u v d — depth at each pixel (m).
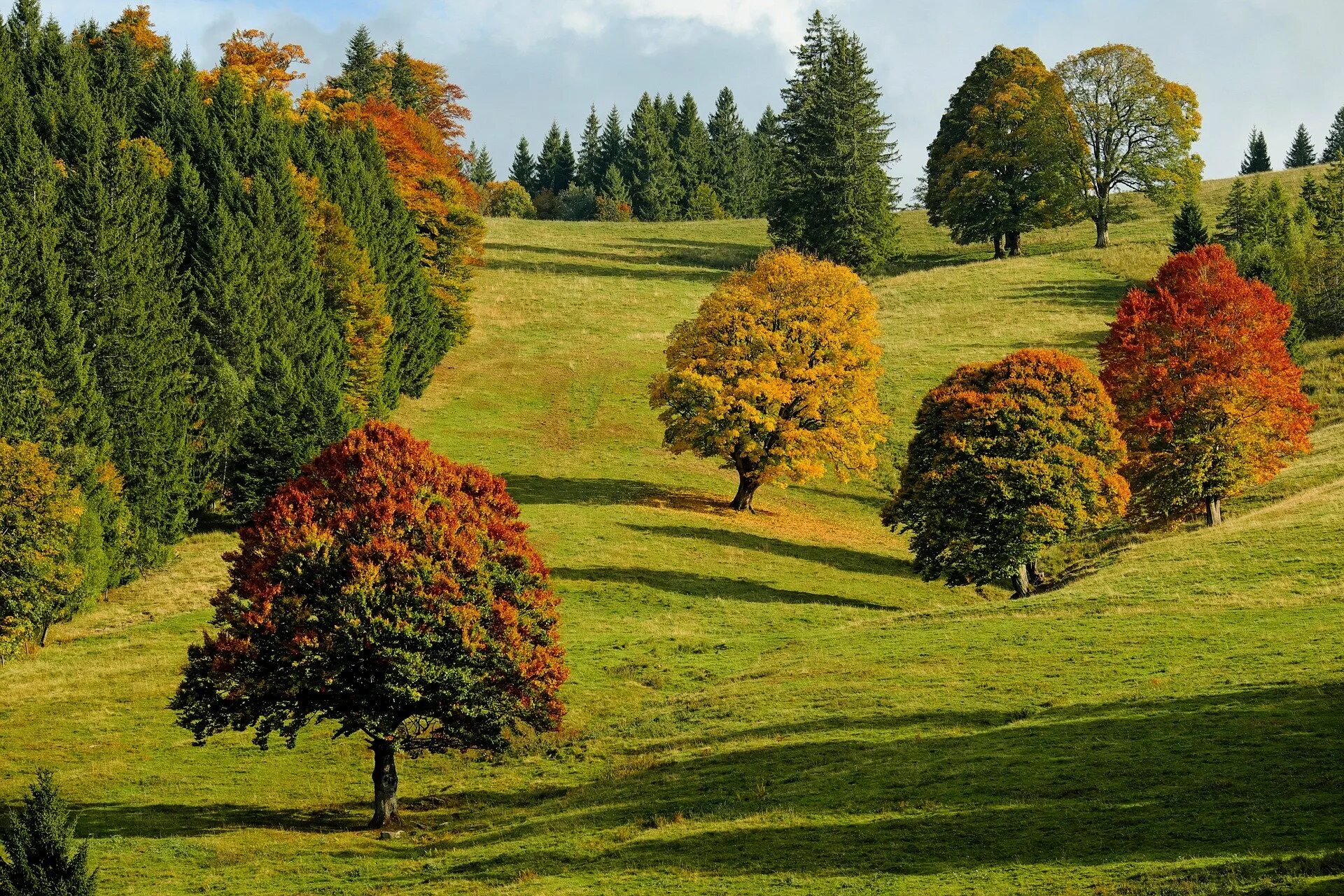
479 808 31.80
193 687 32.25
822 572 57.41
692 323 67.00
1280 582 40.56
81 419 57.41
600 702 39.44
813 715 33.41
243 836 30.03
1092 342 92.19
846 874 21.02
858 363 66.88
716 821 25.67
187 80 92.19
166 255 71.12
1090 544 60.78
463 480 34.97
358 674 31.89
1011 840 21.53
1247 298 58.16
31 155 67.38
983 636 39.75
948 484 51.59
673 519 63.16
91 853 28.66
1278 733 24.97
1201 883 17.75
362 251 85.31
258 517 33.16
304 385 66.19
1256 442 57.03
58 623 50.81
